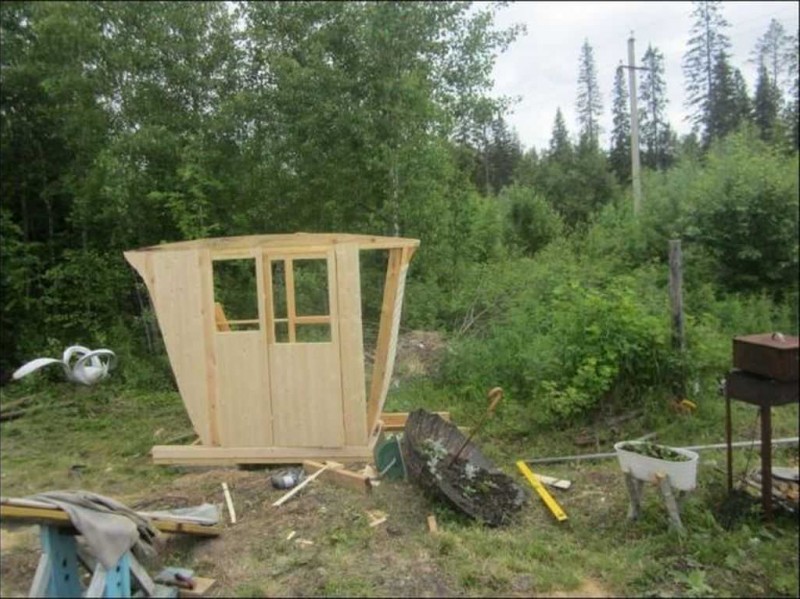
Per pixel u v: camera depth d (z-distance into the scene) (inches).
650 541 142.3
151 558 134.6
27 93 353.1
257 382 199.5
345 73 331.3
